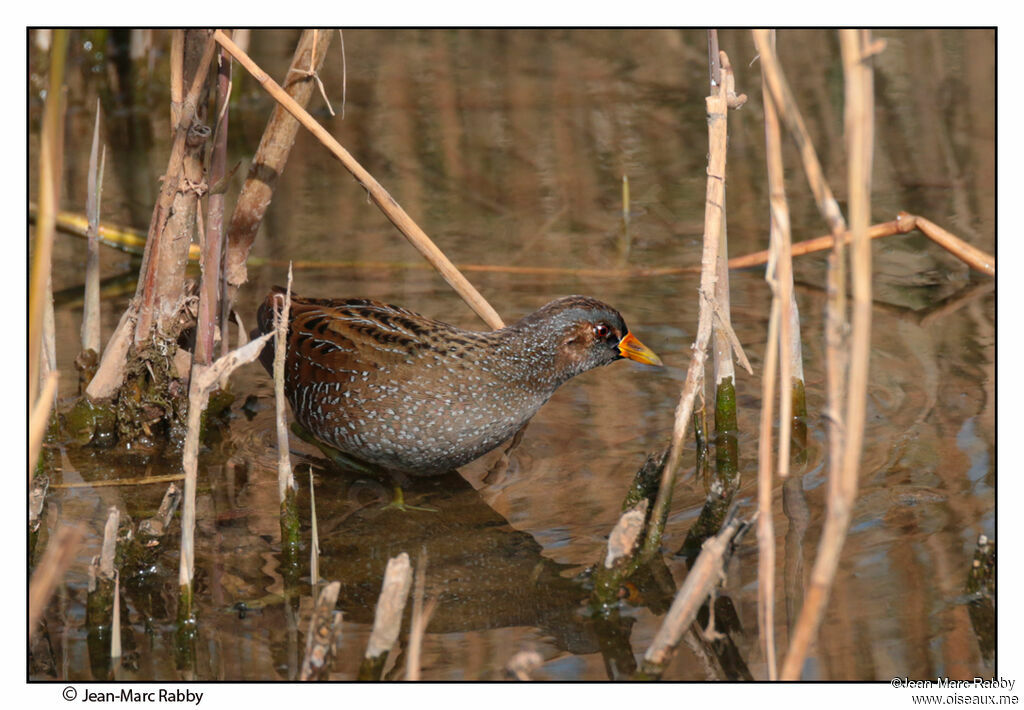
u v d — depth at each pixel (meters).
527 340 10.01
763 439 7.05
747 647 7.59
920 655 7.38
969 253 12.71
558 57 20.55
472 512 9.56
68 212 14.52
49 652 7.63
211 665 7.50
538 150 17.11
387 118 18.11
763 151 16.81
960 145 16.44
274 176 10.46
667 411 11.10
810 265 13.95
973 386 11.06
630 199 15.71
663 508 8.55
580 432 10.81
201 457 10.49
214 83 10.16
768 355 7.05
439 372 9.75
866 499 9.27
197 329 10.16
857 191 5.73
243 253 10.71
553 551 8.88
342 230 14.77
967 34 19.44
